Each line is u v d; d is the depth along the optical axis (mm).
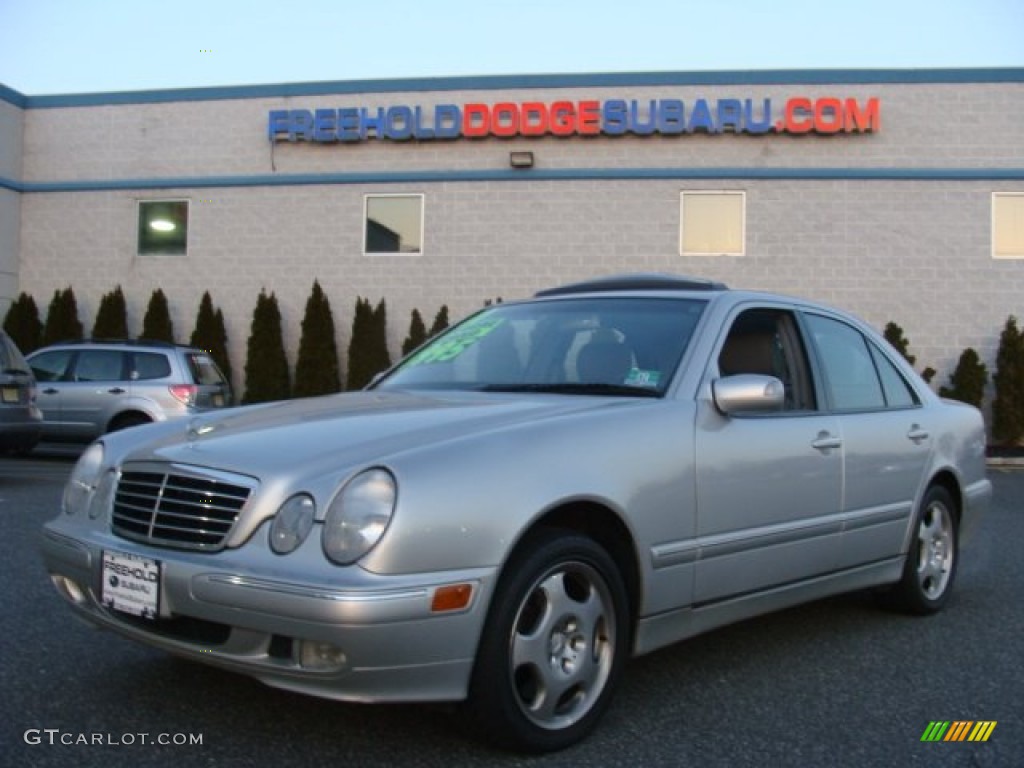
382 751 3232
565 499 3193
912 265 16000
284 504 2961
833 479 4414
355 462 3014
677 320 4234
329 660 2828
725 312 4266
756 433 4027
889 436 4852
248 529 2980
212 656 3000
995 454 15531
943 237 15984
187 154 17609
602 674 3412
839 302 16062
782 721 3654
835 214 16078
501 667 3041
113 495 3428
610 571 3406
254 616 2863
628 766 3189
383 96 17000
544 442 3271
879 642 4785
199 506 3105
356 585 2770
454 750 3248
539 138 16609
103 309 17328
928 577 5285
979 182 15969
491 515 3008
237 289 17375
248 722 3471
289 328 17219
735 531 3885
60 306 17500
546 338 4402
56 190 18031
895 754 3363
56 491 9344
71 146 18031
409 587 2820
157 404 12570
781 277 16141
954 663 4441
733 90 16172
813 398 4539
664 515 3564
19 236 18141
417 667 2857
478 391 4117
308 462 3072
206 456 3229
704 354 4027
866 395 4953
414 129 16781
